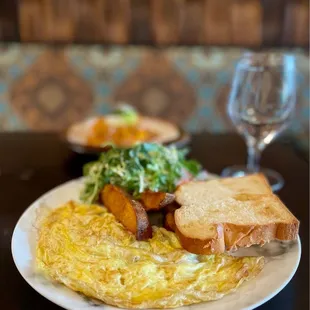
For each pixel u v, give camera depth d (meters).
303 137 0.93
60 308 0.38
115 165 0.54
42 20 1.15
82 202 0.52
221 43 1.19
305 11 1.17
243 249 0.43
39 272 0.39
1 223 0.52
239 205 0.46
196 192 0.50
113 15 1.16
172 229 0.44
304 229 0.50
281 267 0.40
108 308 0.35
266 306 0.39
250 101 0.61
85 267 0.39
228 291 0.37
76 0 1.13
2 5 1.12
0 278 0.42
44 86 1.16
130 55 1.16
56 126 1.19
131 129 0.79
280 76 0.60
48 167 0.69
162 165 0.55
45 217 0.48
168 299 0.36
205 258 0.41
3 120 1.18
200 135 0.85
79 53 1.15
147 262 0.40
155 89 1.18
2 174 0.66
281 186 0.62
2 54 1.13
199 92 1.18
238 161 0.72
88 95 1.18
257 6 1.16
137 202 0.45
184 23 1.17
